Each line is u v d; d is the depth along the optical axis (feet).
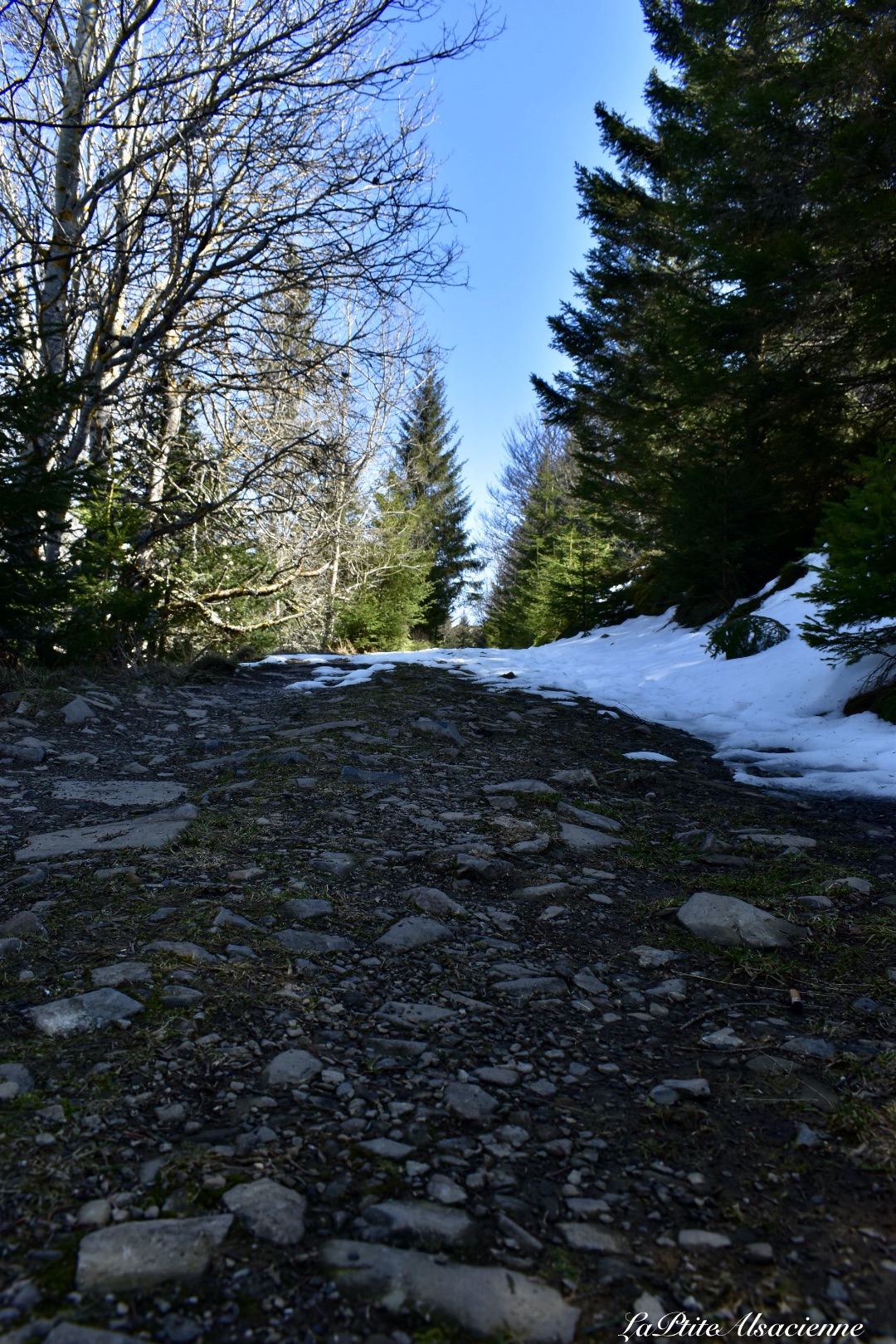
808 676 27.14
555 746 22.18
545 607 85.56
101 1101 6.05
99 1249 4.64
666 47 61.46
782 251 35.45
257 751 19.54
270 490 38.47
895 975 9.12
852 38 37.04
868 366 37.70
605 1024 7.91
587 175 64.08
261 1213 4.99
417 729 22.86
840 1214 5.34
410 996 8.19
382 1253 4.77
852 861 13.29
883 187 34.88
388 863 12.11
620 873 12.50
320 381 36.68
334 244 32.35
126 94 25.88
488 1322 4.35
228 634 46.44
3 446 22.50
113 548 29.35
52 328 28.04
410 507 95.35
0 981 7.85
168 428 38.96
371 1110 6.21
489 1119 6.21
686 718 27.25
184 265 32.24
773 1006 8.41
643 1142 6.04
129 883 10.68
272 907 10.16
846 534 21.93
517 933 10.06
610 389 61.77
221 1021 7.33
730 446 43.80
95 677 28.35
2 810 14.35
